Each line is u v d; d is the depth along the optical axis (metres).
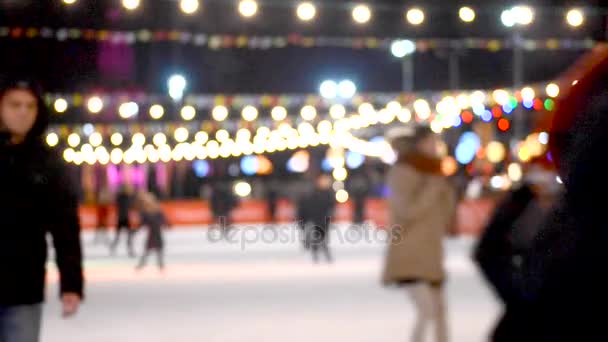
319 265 34.75
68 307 8.52
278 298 23.73
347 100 49.53
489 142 53.84
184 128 54.81
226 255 41.00
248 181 79.75
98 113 60.94
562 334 3.35
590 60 3.61
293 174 78.00
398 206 13.64
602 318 3.27
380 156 57.66
